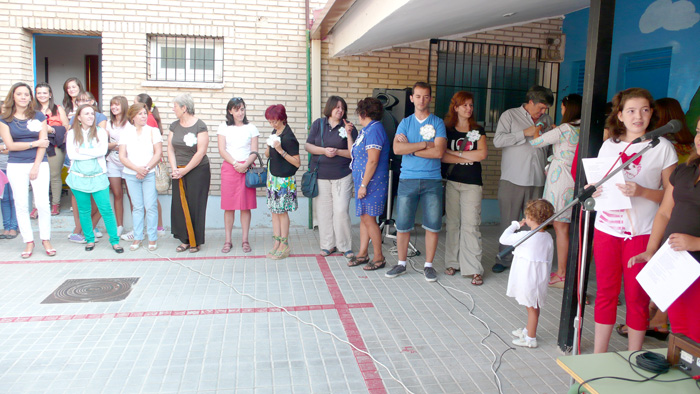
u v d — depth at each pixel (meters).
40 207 5.71
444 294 4.86
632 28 5.89
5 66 6.90
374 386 3.19
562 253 5.02
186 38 7.33
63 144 6.99
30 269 5.35
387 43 6.92
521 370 3.42
